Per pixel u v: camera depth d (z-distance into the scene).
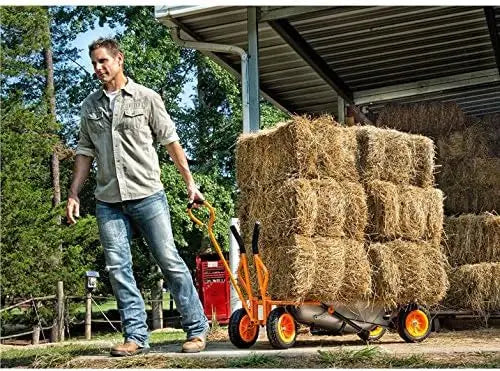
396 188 6.00
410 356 4.40
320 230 5.43
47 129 16.27
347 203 5.60
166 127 4.75
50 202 16.05
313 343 5.62
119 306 4.65
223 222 19.25
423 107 8.78
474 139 8.43
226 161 21.11
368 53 10.24
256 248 5.16
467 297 7.36
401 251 5.83
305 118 5.50
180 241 18.72
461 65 11.05
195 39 8.72
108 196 4.66
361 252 5.57
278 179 5.54
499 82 11.41
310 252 5.24
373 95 11.97
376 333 5.82
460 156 8.41
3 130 15.09
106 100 4.68
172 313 19.92
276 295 5.31
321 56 10.29
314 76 11.27
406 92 11.78
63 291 14.77
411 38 9.74
